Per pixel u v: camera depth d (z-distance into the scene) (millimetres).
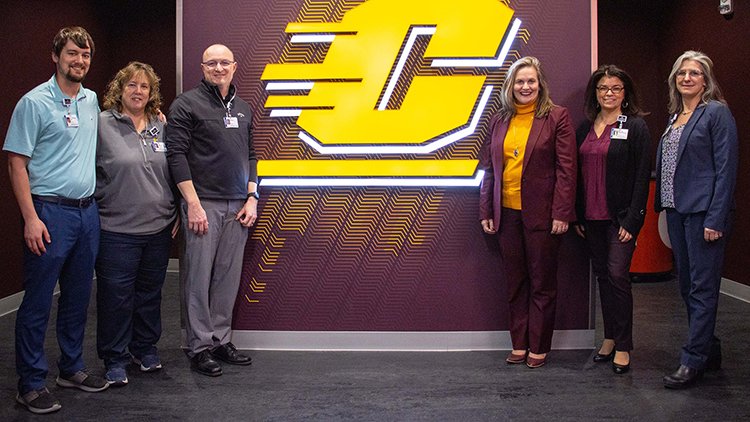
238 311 4062
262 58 3955
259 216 4012
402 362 3797
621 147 3484
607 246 3658
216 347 3789
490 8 3885
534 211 3576
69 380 3377
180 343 4215
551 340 3729
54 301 5398
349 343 4039
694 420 2922
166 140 3510
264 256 4031
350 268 4016
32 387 3088
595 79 3604
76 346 3344
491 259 3977
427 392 3312
